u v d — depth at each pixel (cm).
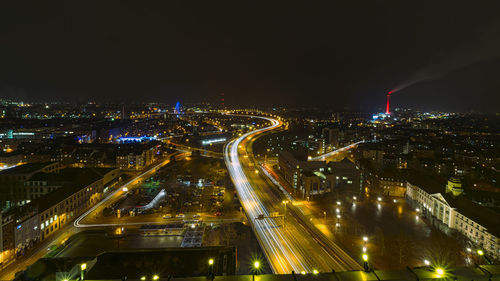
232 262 5675
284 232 12356
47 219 11856
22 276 4972
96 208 15138
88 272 5200
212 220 13700
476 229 11075
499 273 2541
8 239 9750
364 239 11200
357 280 2433
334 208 15450
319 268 9525
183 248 6009
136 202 15412
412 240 11588
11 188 15438
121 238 11550
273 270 9350
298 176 18938
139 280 2556
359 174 18638
